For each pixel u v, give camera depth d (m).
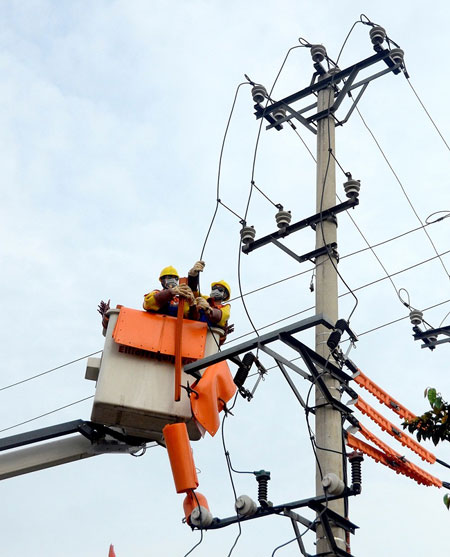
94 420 10.15
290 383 9.03
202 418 9.60
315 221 10.74
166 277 10.66
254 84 12.25
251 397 9.80
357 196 10.61
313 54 12.12
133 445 10.48
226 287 10.82
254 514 8.97
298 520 8.86
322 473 8.98
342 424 9.34
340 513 8.92
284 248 10.67
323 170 11.24
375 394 11.27
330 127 11.58
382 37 11.67
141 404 9.85
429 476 11.01
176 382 9.74
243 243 10.99
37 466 10.50
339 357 9.62
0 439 10.28
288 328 9.05
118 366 10.02
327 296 10.16
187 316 10.47
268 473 9.08
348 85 11.77
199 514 9.08
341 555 8.59
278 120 12.12
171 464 9.36
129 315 10.20
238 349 9.30
